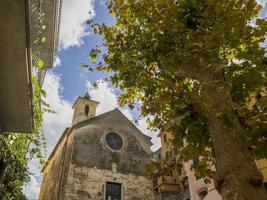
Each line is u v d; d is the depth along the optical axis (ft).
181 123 22.35
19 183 32.24
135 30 29.58
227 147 15.42
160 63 26.00
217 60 21.26
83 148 77.05
